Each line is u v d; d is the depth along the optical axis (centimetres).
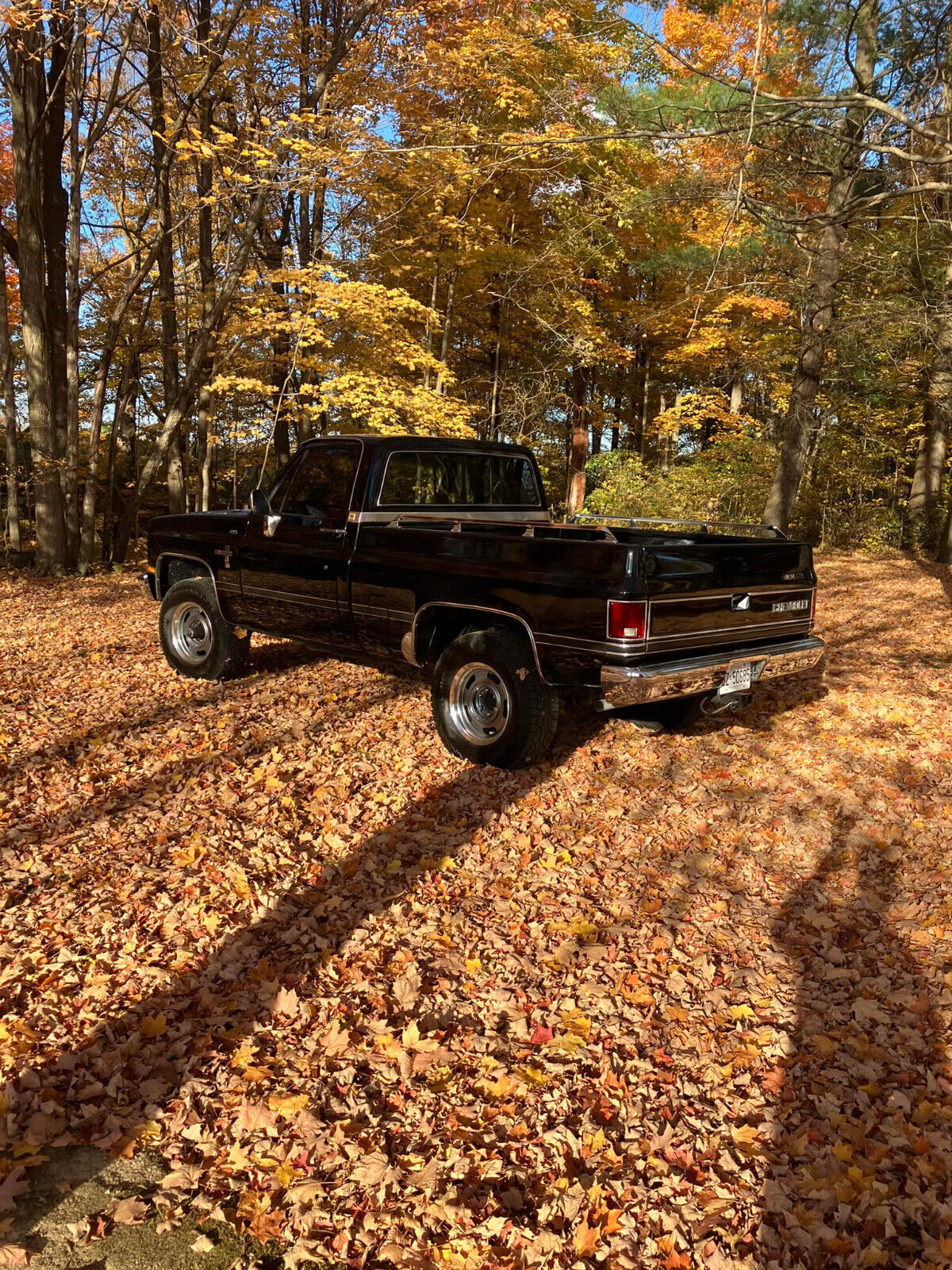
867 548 1964
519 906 364
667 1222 215
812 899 376
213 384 1362
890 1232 213
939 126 689
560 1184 225
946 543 1688
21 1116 244
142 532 2223
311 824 439
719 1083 264
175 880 378
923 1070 269
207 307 1558
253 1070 262
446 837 425
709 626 468
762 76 643
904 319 1030
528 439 1889
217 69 1255
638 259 1750
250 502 623
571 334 1758
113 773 496
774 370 1911
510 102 1323
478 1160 233
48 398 1335
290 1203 219
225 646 675
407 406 1302
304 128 1254
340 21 1422
